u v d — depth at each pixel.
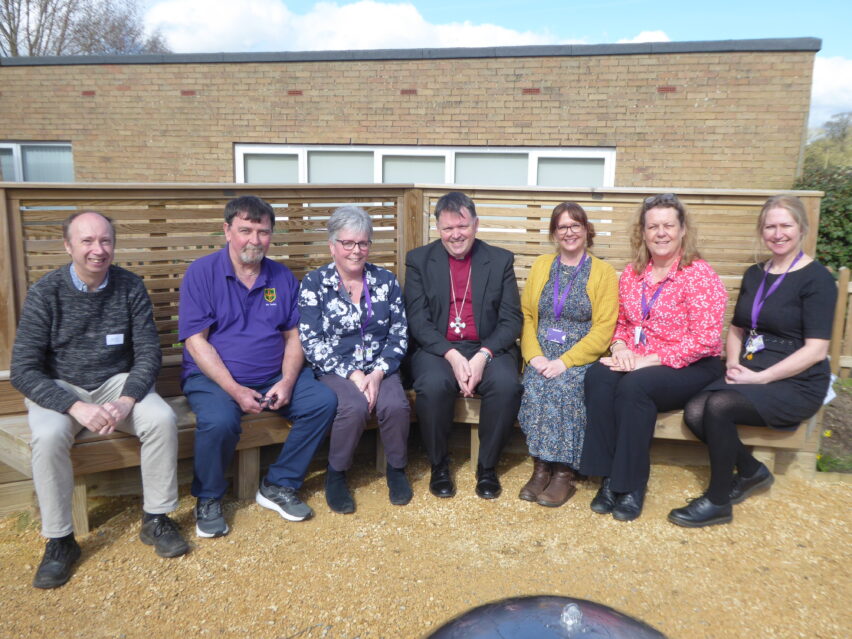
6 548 2.79
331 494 3.17
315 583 2.57
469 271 3.50
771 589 2.54
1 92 9.36
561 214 3.36
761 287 3.18
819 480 3.46
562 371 3.29
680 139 8.10
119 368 2.91
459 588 2.54
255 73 8.88
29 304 2.68
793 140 7.86
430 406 3.20
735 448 2.97
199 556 2.74
